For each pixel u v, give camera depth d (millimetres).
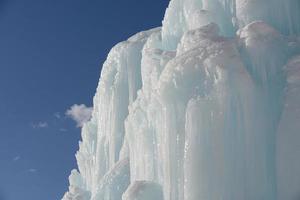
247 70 19734
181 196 19484
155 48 27078
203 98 19391
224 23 24328
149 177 22844
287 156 19203
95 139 39219
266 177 18781
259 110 19250
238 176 18531
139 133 23906
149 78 25344
